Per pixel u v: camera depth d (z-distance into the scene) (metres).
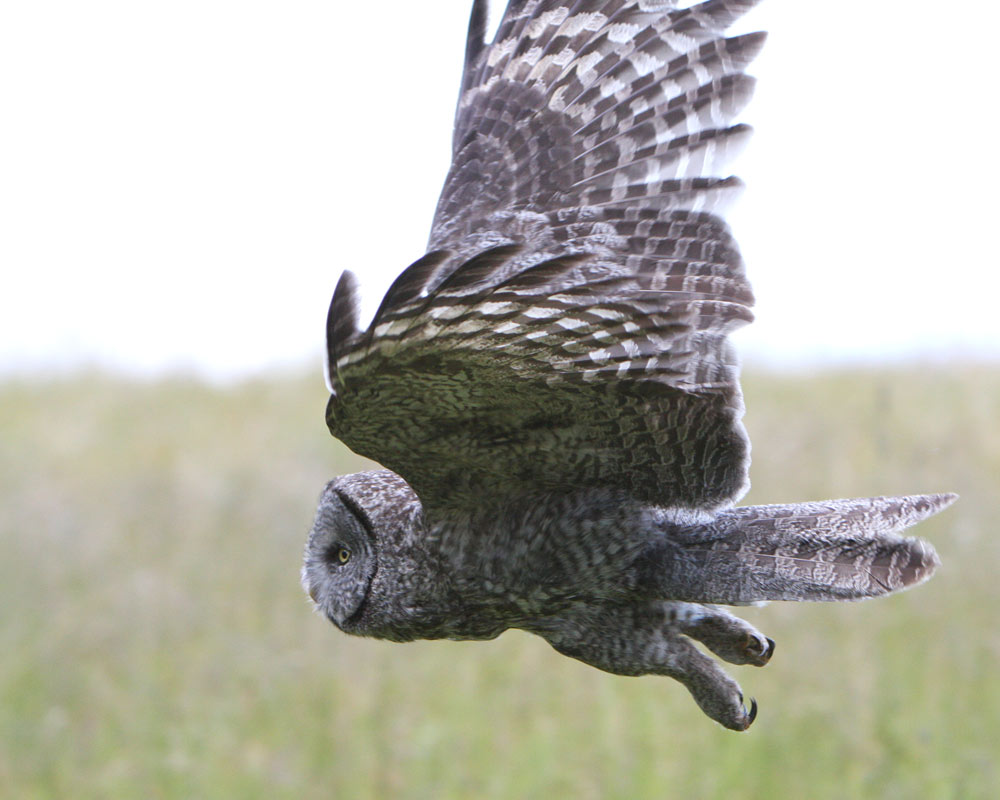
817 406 22.75
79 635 15.56
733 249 9.48
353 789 12.66
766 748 12.72
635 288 9.52
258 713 13.92
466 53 10.82
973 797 11.98
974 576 15.48
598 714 13.47
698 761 12.64
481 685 14.20
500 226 10.11
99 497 21.06
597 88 10.27
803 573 9.60
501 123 10.50
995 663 13.66
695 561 9.74
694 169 9.83
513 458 9.19
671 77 9.99
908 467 19.27
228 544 18.59
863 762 12.48
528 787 12.51
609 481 9.48
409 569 10.20
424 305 7.59
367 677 14.45
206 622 15.89
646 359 8.41
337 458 23.22
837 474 19.27
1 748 13.55
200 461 23.20
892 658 13.95
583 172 10.17
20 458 23.69
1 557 18.11
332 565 10.69
